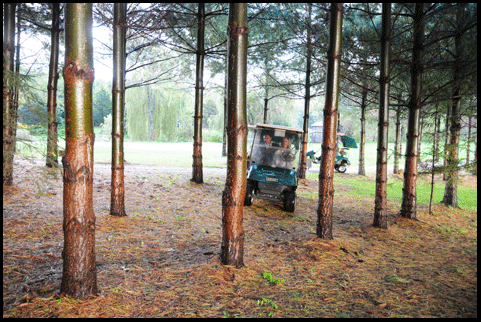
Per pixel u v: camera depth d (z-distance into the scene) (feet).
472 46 20.81
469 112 27.61
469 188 46.68
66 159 9.86
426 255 18.29
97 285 11.42
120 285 11.64
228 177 13.78
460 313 11.34
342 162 60.39
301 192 37.06
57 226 17.56
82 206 10.12
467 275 15.25
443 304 12.05
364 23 25.48
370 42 25.40
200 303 10.89
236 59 13.08
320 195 18.69
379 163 22.93
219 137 158.20
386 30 22.08
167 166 51.37
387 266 15.98
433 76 25.54
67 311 9.57
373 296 12.44
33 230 16.56
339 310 11.14
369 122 63.93
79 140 9.75
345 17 24.80
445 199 32.99
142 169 41.96
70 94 9.46
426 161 27.99
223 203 13.88
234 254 13.87
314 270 14.64
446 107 29.30
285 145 29.37
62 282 10.39
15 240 15.06
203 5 30.99
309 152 69.92
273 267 14.66
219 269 13.37
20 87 12.54
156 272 13.00
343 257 16.52
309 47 28.04
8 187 23.08
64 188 10.04
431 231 23.66
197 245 16.90
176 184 32.65
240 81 13.17
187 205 25.54
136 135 113.80
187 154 76.28
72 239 10.16
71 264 10.22
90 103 9.82
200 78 33.30
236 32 12.98
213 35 36.22
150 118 122.62
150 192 28.40
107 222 19.11
